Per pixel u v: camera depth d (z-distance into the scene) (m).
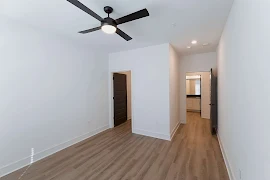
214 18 2.16
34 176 2.04
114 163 2.35
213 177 1.96
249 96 1.24
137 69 3.79
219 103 3.24
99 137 3.58
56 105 2.83
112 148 2.92
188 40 3.15
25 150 2.33
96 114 3.88
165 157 2.52
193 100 7.02
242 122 1.45
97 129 3.89
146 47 3.62
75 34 2.81
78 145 3.10
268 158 0.87
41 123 2.56
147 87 3.63
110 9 1.83
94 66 3.81
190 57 4.61
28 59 2.38
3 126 2.08
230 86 2.04
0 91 2.05
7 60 2.12
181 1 1.71
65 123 3.01
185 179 1.92
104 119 4.18
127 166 2.26
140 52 3.73
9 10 1.92
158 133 3.48
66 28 2.53
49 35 2.70
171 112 3.52
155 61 3.49
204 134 3.71
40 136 2.54
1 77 2.06
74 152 2.76
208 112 5.49
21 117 2.28
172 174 2.04
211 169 2.15
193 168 2.18
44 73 2.62
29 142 2.38
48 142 2.67
